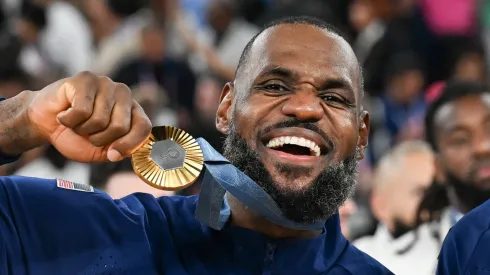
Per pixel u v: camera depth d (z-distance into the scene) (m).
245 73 4.94
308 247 5.00
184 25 14.01
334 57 4.87
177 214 5.13
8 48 11.73
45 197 4.77
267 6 15.80
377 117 13.56
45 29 14.05
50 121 4.02
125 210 4.95
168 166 4.17
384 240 8.06
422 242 7.87
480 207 5.14
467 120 7.58
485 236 5.00
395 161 8.08
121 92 3.99
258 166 4.75
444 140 7.69
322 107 4.80
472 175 7.59
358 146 5.24
